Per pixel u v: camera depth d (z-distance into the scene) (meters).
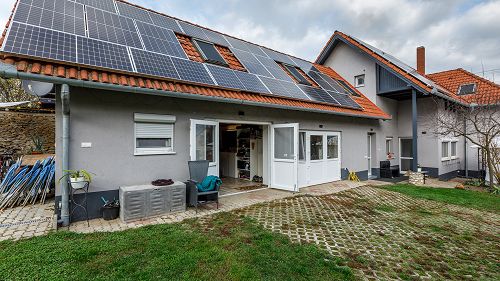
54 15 5.67
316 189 8.87
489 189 10.06
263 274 3.20
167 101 6.16
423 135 13.19
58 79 4.41
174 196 5.64
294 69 11.12
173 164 6.25
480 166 13.44
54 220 4.62
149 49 6.47
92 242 3.88
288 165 8.16
